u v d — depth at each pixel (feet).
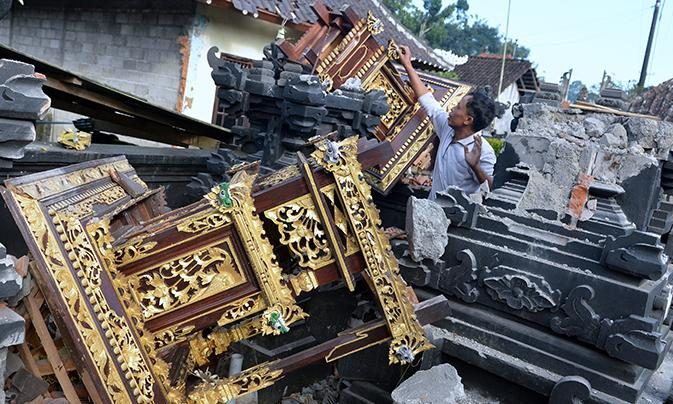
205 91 29.50
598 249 10.48
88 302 6.86
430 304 8.73
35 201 6.81
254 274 7.72
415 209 10.98
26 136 8.57
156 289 7.61
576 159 13.93
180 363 8.69
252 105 16.22
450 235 11.64
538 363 10.21
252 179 8.15
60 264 6.72
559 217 12.44
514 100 83.56
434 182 16.92
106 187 9.47
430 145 20.52
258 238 7.57
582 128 15.78
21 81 8.32
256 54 31.65
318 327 13.57
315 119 14.73
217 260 7.69
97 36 32.96
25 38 38.19
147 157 17.21
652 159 13.91
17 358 7.05
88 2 33.22
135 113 19.04
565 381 9.30
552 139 14.40
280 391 12.91
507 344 10.50
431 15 107.86
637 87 68.90
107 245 7.25
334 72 17.65
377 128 18.70
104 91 17.24
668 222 21.15
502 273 10.81
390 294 8.16
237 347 13.19
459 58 43.24
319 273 7.98
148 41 30.12
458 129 16.21
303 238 7.86
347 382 12.67
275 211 7.73
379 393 11.16
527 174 13.60
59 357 7.23
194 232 7.48
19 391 6.84
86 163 9.57
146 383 7.25
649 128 15.71
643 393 10.60
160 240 7.42
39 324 7.10
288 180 7.75
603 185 13.17
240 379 8.02
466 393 10.61
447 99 19.71
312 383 13.43
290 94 14.47
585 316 9.93
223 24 29.32
